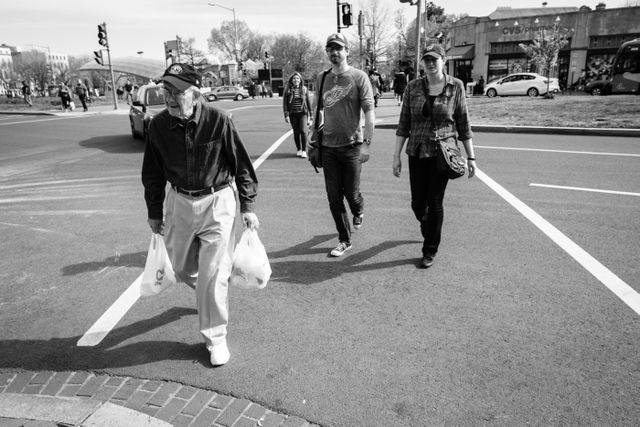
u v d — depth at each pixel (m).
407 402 2.60
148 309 3.73
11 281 4.31
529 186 7.07
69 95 29.30
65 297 3.97
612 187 6.84
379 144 11.45
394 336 3.24
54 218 6.21
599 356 2.95
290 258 4.65
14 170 9.68
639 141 10.78
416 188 4.29
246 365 2.96
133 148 12.16
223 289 2.97
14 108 35.47
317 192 7.20
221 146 2.88
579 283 3.93
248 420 2.49
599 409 2.50
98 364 3.04
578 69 37.75
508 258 4.48
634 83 26.05
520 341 3.14
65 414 2.57
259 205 6.55
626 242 4.77
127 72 57.88
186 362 3.02
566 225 5.33
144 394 2.72
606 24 36.19
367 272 4.27
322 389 2.72
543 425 2.40
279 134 14.10
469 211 5.95
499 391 2.66
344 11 18.00
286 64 82.94
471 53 41.91
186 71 2.70
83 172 9.23
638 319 3.36
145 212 6.39
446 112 3.97
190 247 3.03
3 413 2.59
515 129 12.93
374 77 23.41
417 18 17.81
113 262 4.70
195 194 2.92
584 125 12.72
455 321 3.41
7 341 3.33
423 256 4.39
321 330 3.34
